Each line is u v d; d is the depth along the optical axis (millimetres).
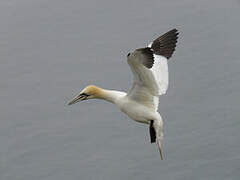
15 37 32469
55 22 33656
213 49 29078
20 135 24703
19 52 30922
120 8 34375
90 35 31859
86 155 23453
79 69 28891
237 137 23375
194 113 24969
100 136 24359
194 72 27422
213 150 22938
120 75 28000
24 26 33500
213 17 32344
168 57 13828
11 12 35250
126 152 23406
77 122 25281
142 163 22766
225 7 33375
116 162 22938
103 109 26031
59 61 29734
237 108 24859
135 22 32656
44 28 33156
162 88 13430
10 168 23000
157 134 13305
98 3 35219
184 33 30922
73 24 33250
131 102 13336
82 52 30359
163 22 32344
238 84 26266
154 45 14000
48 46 31281
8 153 23766
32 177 22469
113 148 23703
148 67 11641
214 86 26312
